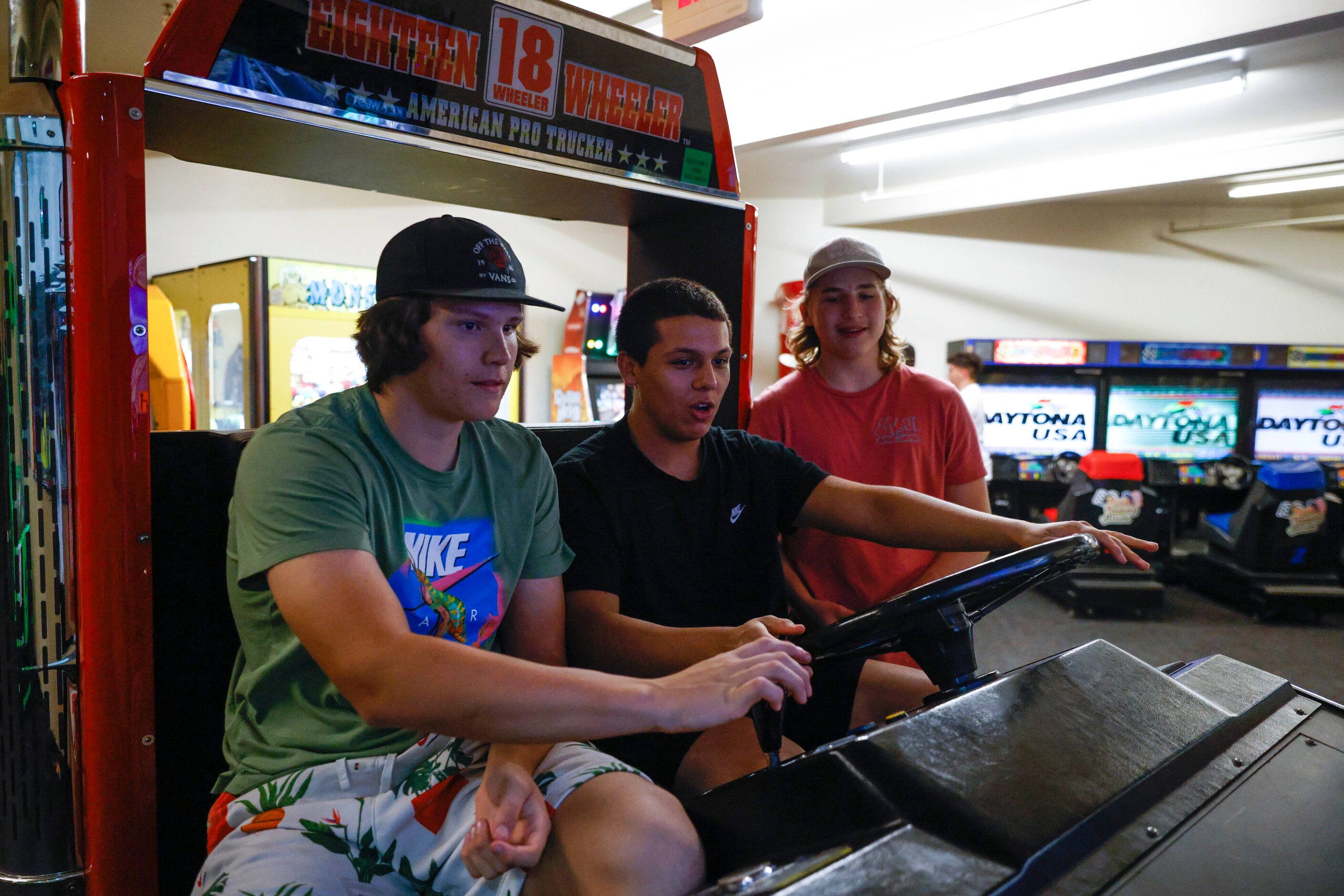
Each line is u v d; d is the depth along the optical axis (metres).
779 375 7.47
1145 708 1.09
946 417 2.21
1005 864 0.80
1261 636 5.11
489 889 0.96
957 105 4.60
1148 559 6.02
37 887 1.12
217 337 4.41
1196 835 0.90
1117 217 7.55
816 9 4.13
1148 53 3.85
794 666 0.99
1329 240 7.50
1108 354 6.45
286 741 1.09
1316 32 3.59
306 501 0.99
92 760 1.12
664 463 1.59
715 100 1.86
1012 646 4.84
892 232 7.51
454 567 1.18
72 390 1.09
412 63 1.35
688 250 2.11
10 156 1.06
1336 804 1.00
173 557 1.29
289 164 1.50
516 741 0.89
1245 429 6.58
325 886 1.00
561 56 1.56
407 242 1.10
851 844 0.86
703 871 0.95
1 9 1.05
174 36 1.11
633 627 1.38
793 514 1.73
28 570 1.09
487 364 1.11
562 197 1.82
